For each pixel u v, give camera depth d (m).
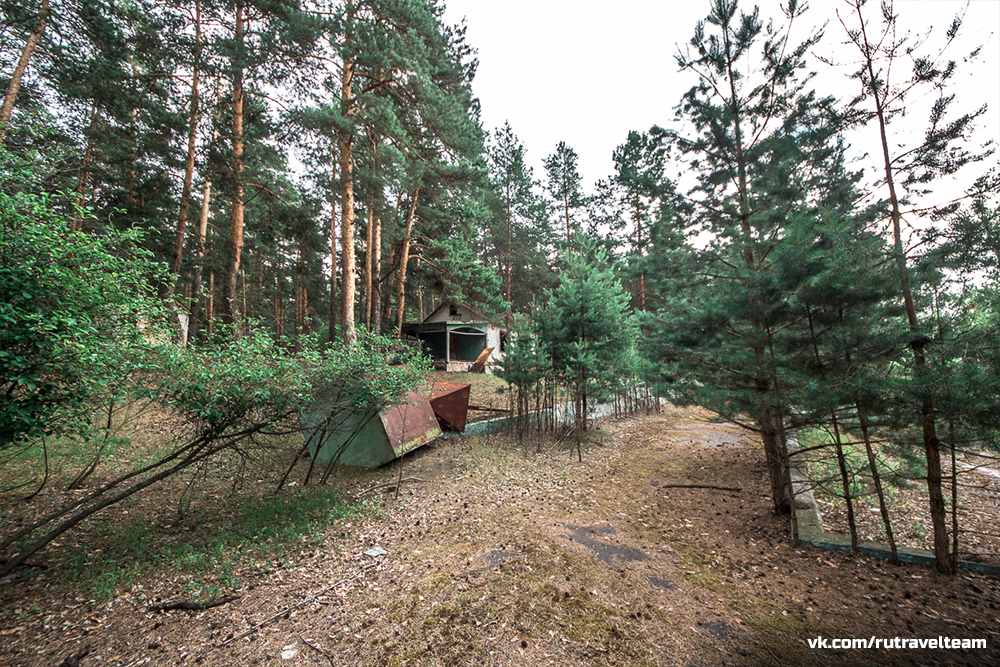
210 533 4.71
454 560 4.23
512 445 9.48
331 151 12.94
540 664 2.75
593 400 11.00
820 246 4.09
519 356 9.77
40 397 3.36
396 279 19.86
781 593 3.62
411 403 7.72
